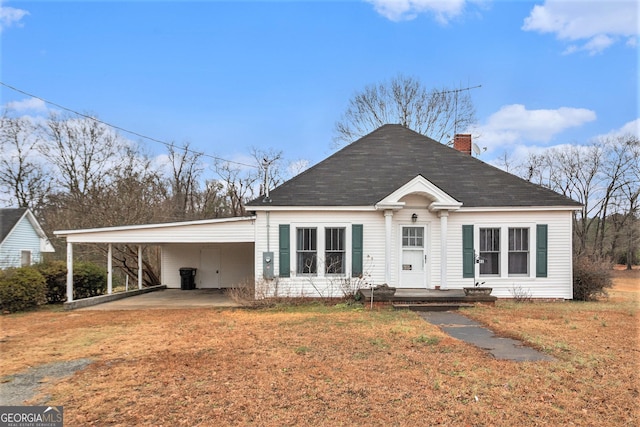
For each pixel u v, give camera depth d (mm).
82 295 18219
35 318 13055
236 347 8609
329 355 7887
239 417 5234
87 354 8273
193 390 6145
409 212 15555
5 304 14234
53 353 8398
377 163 17312
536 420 5105
